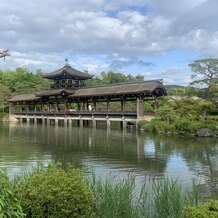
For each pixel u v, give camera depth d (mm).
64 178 8820
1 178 6477
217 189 16156
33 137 43438
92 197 9547
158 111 49469
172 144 34906
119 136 43812
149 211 10977
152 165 23250
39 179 8820
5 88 94938
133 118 57438
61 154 28375
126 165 23234
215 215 6684
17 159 25438
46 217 8367
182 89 66250
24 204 8312
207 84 57469
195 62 57750
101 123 76562
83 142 37312
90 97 67500
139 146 33531
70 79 80875
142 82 58781
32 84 106375
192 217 6879
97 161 24859
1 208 6141
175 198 10258
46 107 95812
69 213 8492
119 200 10727
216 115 49219
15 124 75062
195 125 43469
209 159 25672
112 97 63438
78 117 68625
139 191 14461
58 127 64188
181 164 23641
